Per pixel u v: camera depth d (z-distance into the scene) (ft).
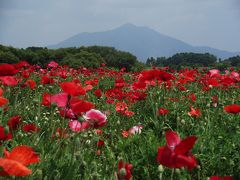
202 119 23.07
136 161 15.65
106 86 49.06
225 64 135.95
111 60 220.02
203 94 34.04
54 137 14.38
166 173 14.71
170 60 438.40
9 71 15.08
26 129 15.11
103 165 14.29
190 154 7.73
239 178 15.33
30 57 161.89
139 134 18.83
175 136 8.09
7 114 17.94
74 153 12.68
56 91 29.71
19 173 6.51
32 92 28.63
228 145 17.56
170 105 26.61
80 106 11.91
